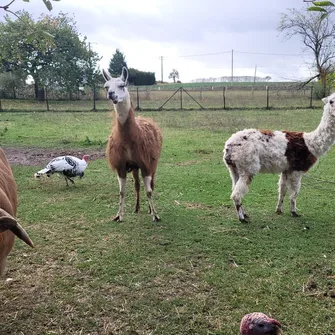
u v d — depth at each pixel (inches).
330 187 296.5
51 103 1252.5
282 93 1453.0
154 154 221.9
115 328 127.8
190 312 135.8
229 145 223.6
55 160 288.5
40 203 255.4
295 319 131.0
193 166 368.2
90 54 1421.0
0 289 150.7
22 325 129.2
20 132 597.0
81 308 138.6
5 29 1206.3
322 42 1197.7
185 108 1029.8
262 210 243.4
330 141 223.3
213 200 263.6
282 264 170.4
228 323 129.6
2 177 123.5
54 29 1325.0
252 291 148.6
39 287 152.6
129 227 214.2
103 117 844.6
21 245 189.8
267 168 227.9
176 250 185.2
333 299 143.5
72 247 188.5
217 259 175.6
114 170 225.1
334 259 175.0
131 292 149.1
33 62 1332.4
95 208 246.8
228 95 1450.5
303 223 219.6
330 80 1130.7
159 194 278.4
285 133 230.8
